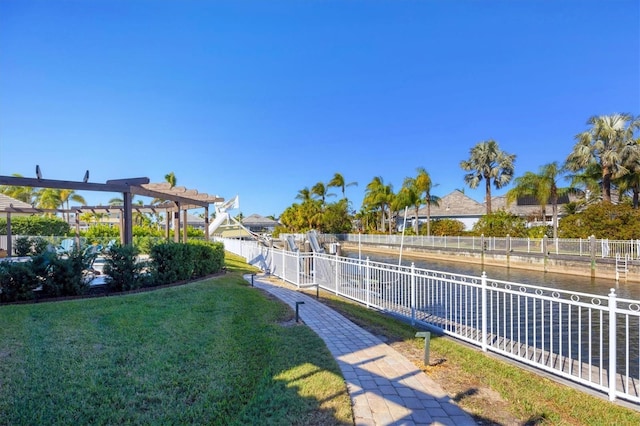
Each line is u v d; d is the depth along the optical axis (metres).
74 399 3.63
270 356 4.79
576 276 20.30
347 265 9.70
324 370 4.30
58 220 29.83
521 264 23.72
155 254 9.84
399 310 7.75
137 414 3.40
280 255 13.53
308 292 10.33
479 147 38.53
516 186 29.98
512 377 4.25
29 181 9.02
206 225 17.88
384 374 4.29
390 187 43.44
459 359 4.84
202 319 6.53
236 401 3.69
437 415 3.31
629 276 17.98
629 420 3.28
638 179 25.70
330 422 3.14
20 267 7.50
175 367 4.45
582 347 8.32
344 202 50.66
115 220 30.03
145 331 5.67
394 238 37.66
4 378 3.98
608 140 26.42
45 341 5.07
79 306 6.97
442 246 31.30
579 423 3.24
